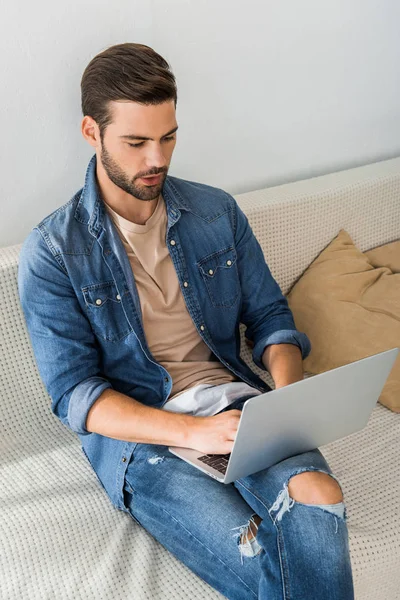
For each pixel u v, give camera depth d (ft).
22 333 5.53
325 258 6.71
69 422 4.93
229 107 6.61
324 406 4.36
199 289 5.38
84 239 5.05
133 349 5.15
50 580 4.47
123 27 5.78
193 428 4.62
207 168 6.71
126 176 4.89
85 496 5.11
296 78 6.93
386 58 7.50
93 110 4.86
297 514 4.23
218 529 4.46
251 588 4.32
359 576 4.55
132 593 4.42
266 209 6.37
